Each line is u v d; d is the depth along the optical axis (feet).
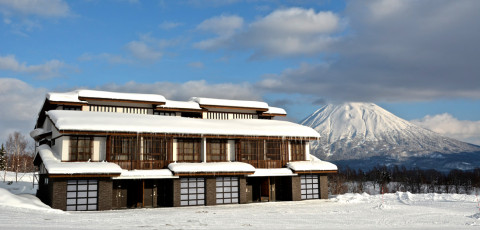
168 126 115.85
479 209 101.55
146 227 62.75
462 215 88.63
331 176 326.24
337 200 130.62
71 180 98.89
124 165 108.99
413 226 70.28
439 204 114.21
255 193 132.57
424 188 443.32
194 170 112.06
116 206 108.99
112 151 108.37
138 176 106.01
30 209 84.17
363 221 76.95
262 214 87.92
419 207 105.40
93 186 101.09
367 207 106.11
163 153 115.65
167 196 115.14
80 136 106.52
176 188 111.55
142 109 139.33
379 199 131.75
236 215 85.40
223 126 127.34
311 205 114.52
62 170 94.68
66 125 101.35
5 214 73.82
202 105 146.20
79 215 82.69
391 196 140.05
